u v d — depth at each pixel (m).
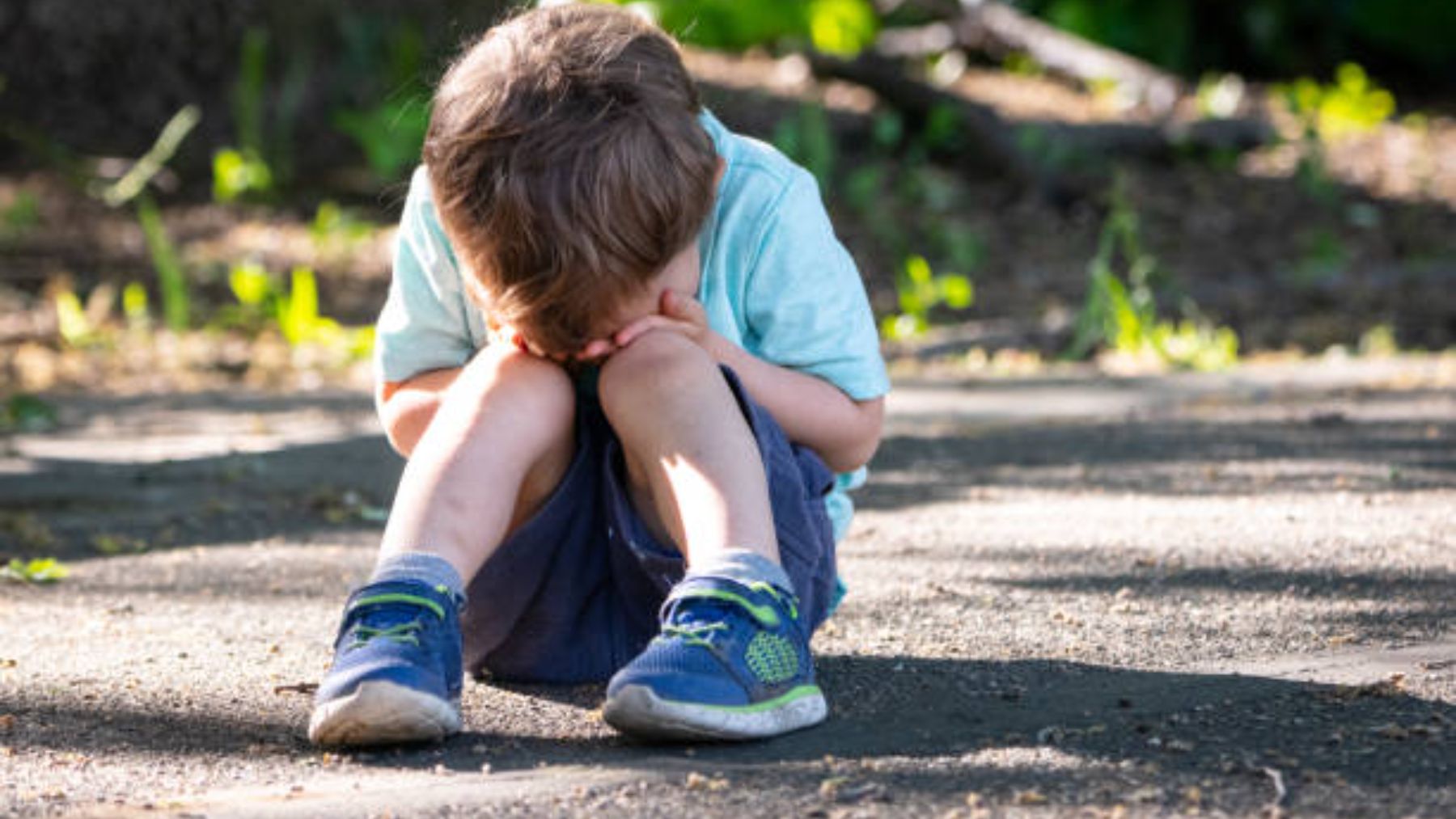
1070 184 9.52
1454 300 7.68
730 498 2.04
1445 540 3.02
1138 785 1.79
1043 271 8.27
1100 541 3.15
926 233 8.84
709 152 2.11
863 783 1.83
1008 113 10.90
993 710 2.12
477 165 2.04
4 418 5.27
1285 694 2.14
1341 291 7.85
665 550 2.15
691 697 1.95
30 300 7.39
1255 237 8.98
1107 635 2.48
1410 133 11.70
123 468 4.41
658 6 10.97
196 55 9.36
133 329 7.01
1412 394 5.19
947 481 4.00
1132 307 6.86
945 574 2.93
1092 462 4.16
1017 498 3.71
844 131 10.11
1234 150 10.51
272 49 9.49
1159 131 10.47
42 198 8.64
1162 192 9.78
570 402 2.15
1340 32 13.54
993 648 2.43
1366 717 2.03
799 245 2.33
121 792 1.87
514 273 2.06
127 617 2.78
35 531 3.57
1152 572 2.88
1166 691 2.17
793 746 2.00
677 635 2.00
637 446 2.10
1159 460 4.13
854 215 9.12
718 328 2.33
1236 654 2.36
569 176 2.01
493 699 2.26
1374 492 3.55
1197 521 3.31
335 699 1.96
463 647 2.32
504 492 2.09
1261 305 7.63
